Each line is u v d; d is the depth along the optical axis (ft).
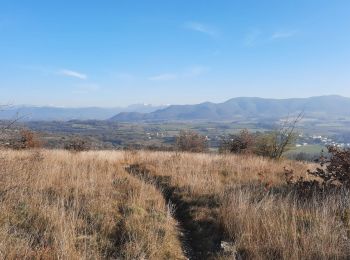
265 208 23.39
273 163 50.67
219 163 48.62
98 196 27.09
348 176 28.40
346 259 16.98
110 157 54.29
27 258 16.49
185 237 23.17
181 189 33.27
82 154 55.88
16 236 18.70
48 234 19.24
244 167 45.52
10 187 25.03
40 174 31.71
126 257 18.29
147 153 64.49
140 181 34.88
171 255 19.58
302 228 20.59
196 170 40.65
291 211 23.22
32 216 21.62
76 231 20.52
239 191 28.32
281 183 34.86
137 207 25.23
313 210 23.48
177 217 27.17
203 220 25.21
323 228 19.24
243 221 22.16
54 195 26.71
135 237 20.26
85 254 17.61
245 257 19.01
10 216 21.16
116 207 25.57
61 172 34.27
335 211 22.38
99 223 21.90
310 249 17.72
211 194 30.68
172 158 52.60
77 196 25.82
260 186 32.65
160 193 32.40
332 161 29.19
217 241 22.02
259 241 19.80
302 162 54.75
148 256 18.66
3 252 16.26
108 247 19.49
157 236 20.75
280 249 18.29
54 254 16.98
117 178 35.22
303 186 28.99
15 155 41.91
